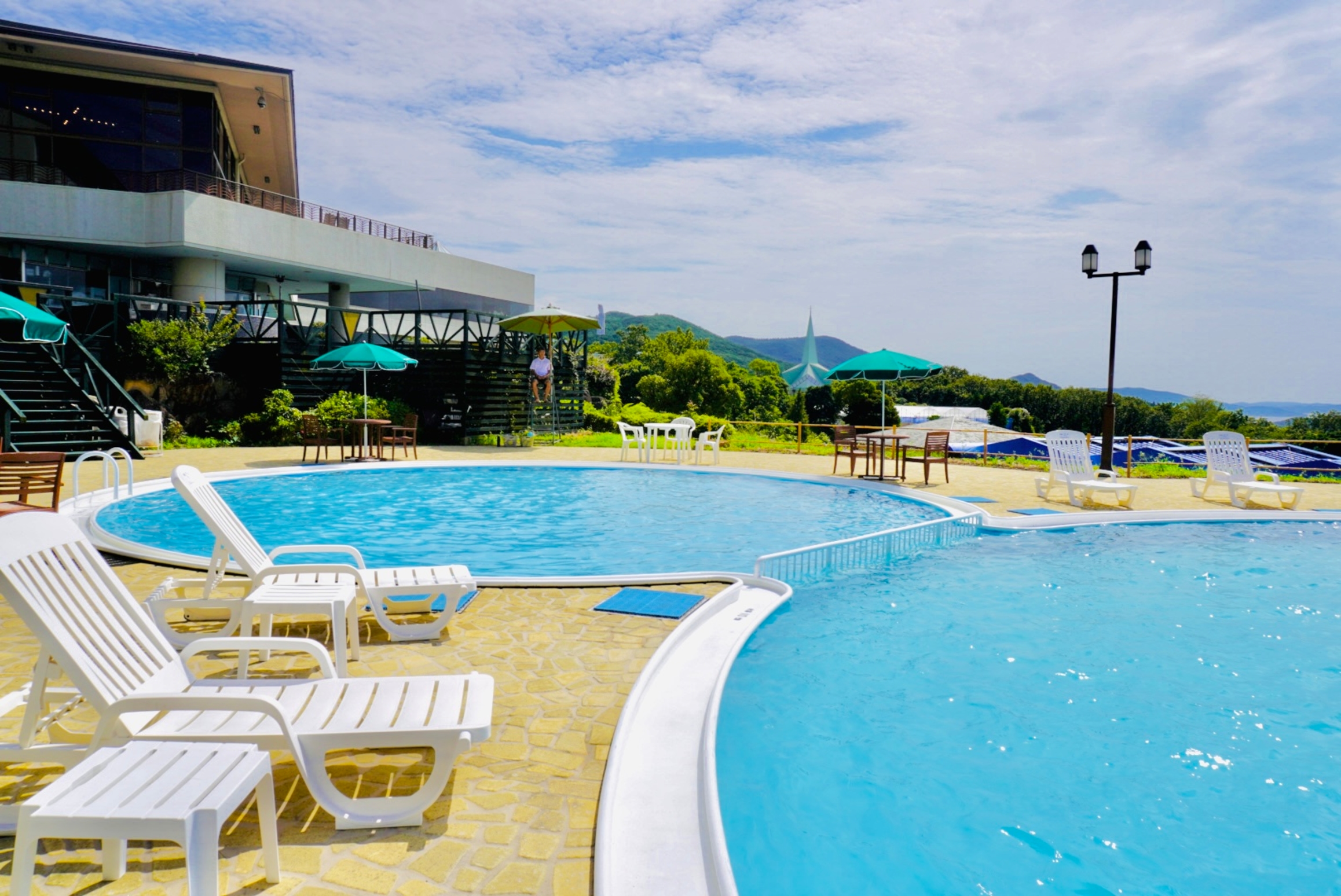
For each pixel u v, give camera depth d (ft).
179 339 64.95
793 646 17.99
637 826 9.29
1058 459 41.01
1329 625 20.34
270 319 73.97
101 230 75.87
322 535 31.55
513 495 43.14
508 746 11.44
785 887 9.45
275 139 104.53
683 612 18.84
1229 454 41.06
